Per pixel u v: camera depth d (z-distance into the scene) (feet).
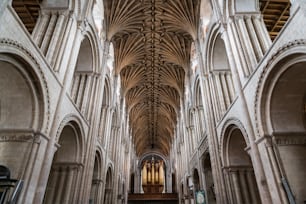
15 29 20.40
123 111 89.15
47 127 25.64
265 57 25.50
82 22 37.68
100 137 54.03
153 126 146.72
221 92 45.42
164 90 104.06
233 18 35.65
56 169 35.91
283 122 25.26
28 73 23.34
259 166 25.86
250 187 36.09
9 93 24.12
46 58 27.32
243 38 33.19
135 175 140.15
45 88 25.34
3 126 23.91
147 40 75.51
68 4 34.78
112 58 70.64
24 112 24.36
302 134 24.56
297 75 23.68
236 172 37.11
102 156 52.90
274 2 44.73
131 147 127.24
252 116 28.04
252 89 28.07
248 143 29.07
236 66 33.27
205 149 52.60
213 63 49.26
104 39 56.95
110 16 59.72
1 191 19.65
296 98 25.25
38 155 23.53
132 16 64.95
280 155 23.84
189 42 71.51
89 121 42.98
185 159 82.28
